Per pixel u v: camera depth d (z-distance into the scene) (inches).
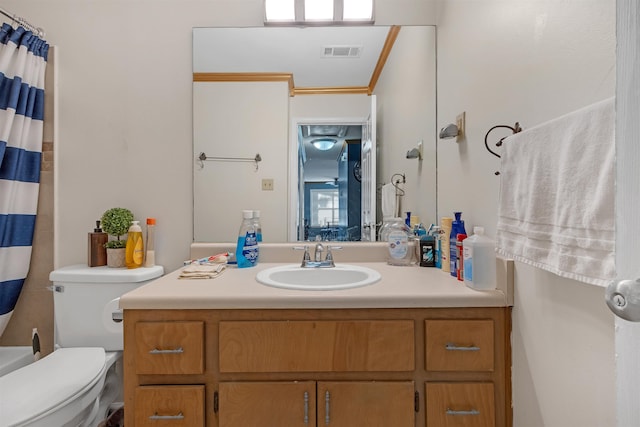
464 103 51.3
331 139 64.1
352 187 64.4
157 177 61.6
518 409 36.7
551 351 32.2
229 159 62.5
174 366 36.5
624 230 15.7
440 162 61.7
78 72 60.7
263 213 62.8
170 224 61.5
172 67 61.7
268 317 37.1
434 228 56.6
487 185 44.0
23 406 35.9
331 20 61.3
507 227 34.7
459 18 53.0
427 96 63.1
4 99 53.9
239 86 62.6
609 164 23.1
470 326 37.3
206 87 62.2
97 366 44.7
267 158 62.9
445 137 53.7
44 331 59.2
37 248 59.5
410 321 37.1
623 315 14.4
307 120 63.6
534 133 31.0
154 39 61.6
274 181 63.0
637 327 15.7
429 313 37.6
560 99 30.6
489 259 39.1
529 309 35.3
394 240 56.6
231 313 37.1
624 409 16.2
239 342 36.6
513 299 37.7
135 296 36.9
